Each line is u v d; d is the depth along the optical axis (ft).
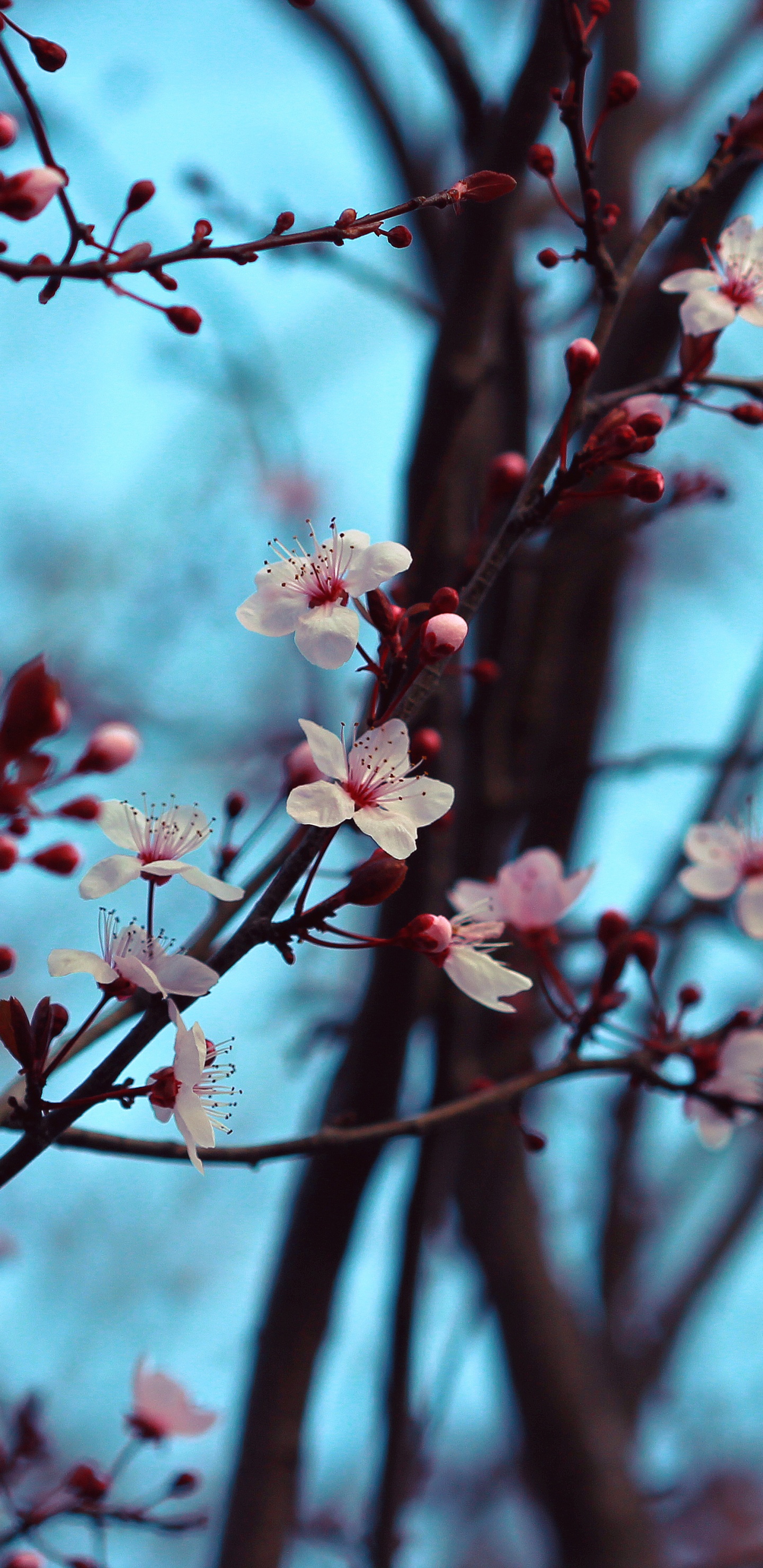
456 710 3.69
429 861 3.68
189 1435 3.51
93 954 3.20
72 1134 3.30
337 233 3.23
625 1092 6.22
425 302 4.18
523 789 4.07
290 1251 3.88
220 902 3.42
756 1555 5.84
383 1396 3.73
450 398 3.69
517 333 3.92
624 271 3.39
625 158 4.58
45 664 3.18
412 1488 4.68
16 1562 3.43
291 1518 3.77
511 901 3.49
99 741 3.25
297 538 3.25
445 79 3.74
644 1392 5.98
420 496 3.70
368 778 3.22
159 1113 3.19
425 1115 3.42
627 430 3.28
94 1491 3.46
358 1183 3.77
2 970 3.25
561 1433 4.50
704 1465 8.38
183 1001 3.20
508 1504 7.94
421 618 3.44
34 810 3.20
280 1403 3.82
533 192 4.74
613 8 4.70
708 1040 3.48
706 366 3.42
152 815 3.27
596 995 3.47
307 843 3.20
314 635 3.22
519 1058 3.95
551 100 3.60
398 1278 3.72
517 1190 4.66
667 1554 5.14
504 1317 4.60
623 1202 6.18
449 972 3.29
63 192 3.21
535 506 3.29
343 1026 4.16
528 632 4.14
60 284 3.22
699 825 3.60
